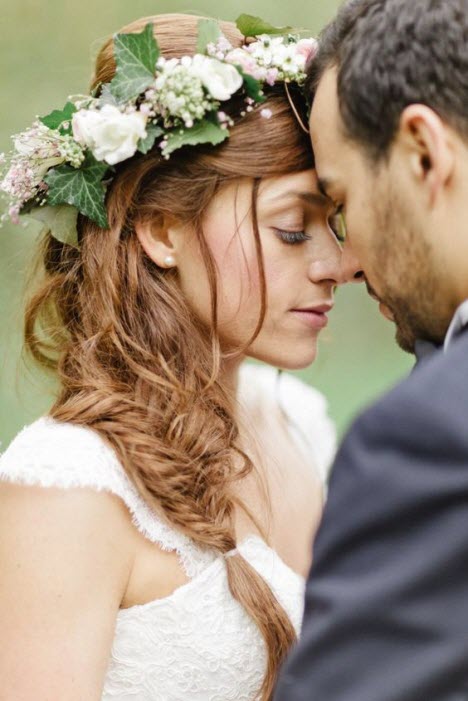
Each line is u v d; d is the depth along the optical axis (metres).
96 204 2.34
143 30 2.33
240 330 2.36
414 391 1.40
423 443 1.36
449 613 1.33
